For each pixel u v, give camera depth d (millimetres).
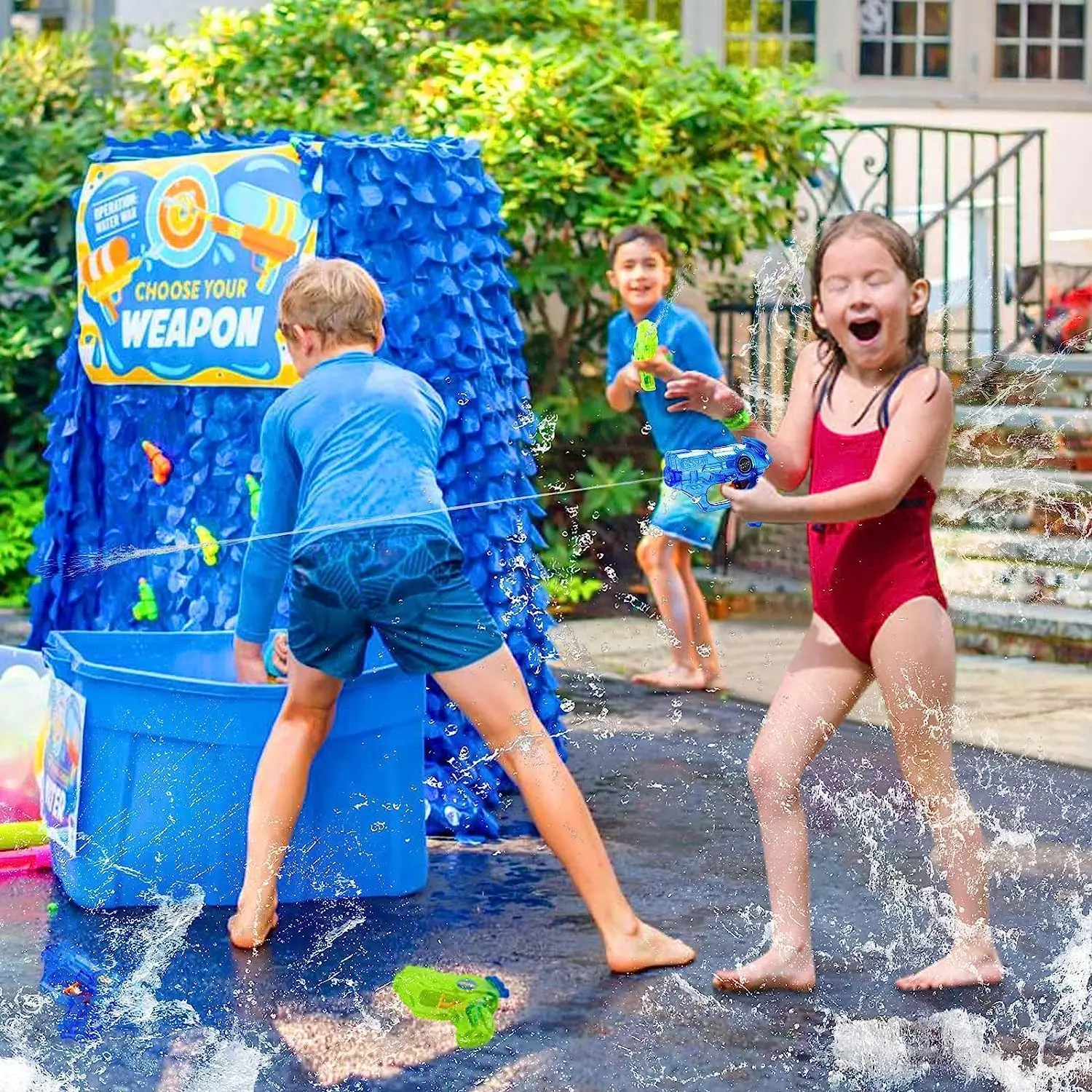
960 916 3232
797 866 3199
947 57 10062
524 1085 2758
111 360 4797
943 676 3148
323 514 3287
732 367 7688
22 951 3359
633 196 7508
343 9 7953
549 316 8398
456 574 3322
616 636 6824
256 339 4273
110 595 4992
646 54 7945
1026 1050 2908
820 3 9969
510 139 7457
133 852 3607
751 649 6539
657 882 3844
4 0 9062
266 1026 2994
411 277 4246
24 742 4168
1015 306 8648
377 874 3713
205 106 7992
